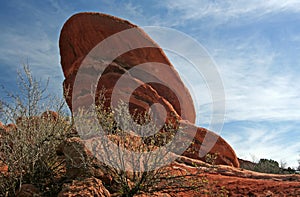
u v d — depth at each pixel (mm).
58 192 4816
